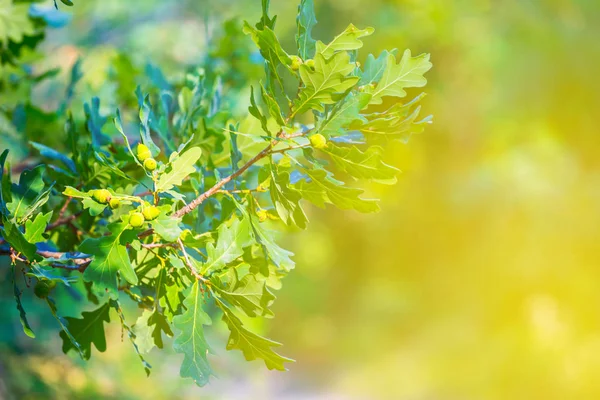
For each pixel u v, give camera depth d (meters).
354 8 11.03
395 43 9.34
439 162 16.12
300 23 1.89
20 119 3.46
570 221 14.52
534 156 15.13
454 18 12.30
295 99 1.90
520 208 14.86
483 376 13.99
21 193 2.04
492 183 14.98
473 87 14.97
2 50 3.48
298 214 1.90
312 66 1.84
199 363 1.81
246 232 1.90
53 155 2.47
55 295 4.55
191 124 2.50
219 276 1.90
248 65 3.82
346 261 20.50
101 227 2.45
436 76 13.45
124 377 6.03
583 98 15.00
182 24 8.43
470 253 15.98
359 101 1.85
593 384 12.83
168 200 1.93
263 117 1.91
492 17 14.80
